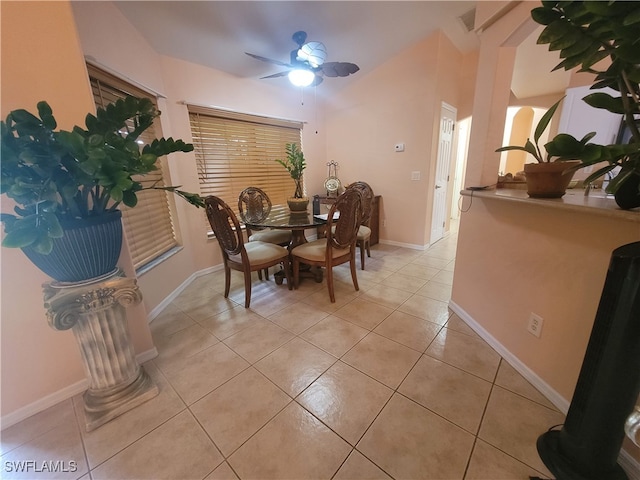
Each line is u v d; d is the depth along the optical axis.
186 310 2.30
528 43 2.37
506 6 1.47
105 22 1.85
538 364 1.37
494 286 1.68
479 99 1.78
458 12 2.63
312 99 4.16
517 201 1.27
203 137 3.01
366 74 3.75
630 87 0.73
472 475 1.00
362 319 2.09
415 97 3.38
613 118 2.16
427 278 2.84
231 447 1.14
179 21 2.24
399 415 1.26
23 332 1.27
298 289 2.66
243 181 3.48
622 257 0.78
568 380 1.22
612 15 0.60
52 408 1.35
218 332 1.97
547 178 1.24
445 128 3.70
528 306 1.42
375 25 2.72
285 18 2.39
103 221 1.12
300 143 4.13
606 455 0.90
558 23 0.70
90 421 1.24
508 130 4.39
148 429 1.23
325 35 2.75
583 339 1.14
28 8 1.13
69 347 1.39
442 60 3.20
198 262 3.07
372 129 3.88
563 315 1.22
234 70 3.08
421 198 3.64
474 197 1.82
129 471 1.06
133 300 1.28
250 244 2.62
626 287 0.77
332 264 2.36
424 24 2.83
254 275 3.11
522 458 1.05
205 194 3.10
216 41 2.57
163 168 2.59
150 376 1.54
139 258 2.14
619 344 0.80
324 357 1.67
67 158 0.95
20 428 1.25
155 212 2.45
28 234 0.85
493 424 1.20
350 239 2.42
